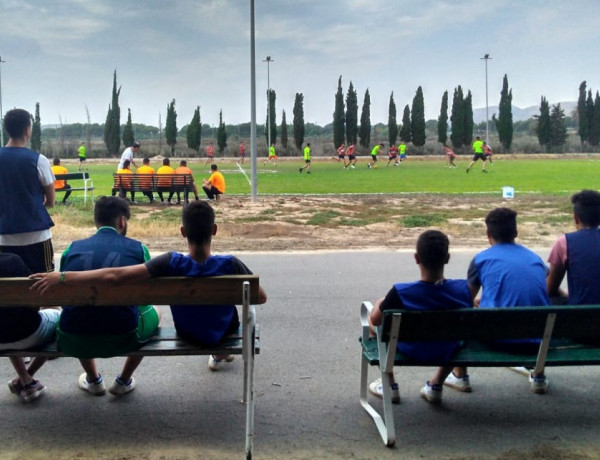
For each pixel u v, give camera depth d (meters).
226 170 42.59
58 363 5.70
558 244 4.89
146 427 4.40
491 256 4.79
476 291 4.91
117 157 70.88
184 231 4.24
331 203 18.97
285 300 7.87
